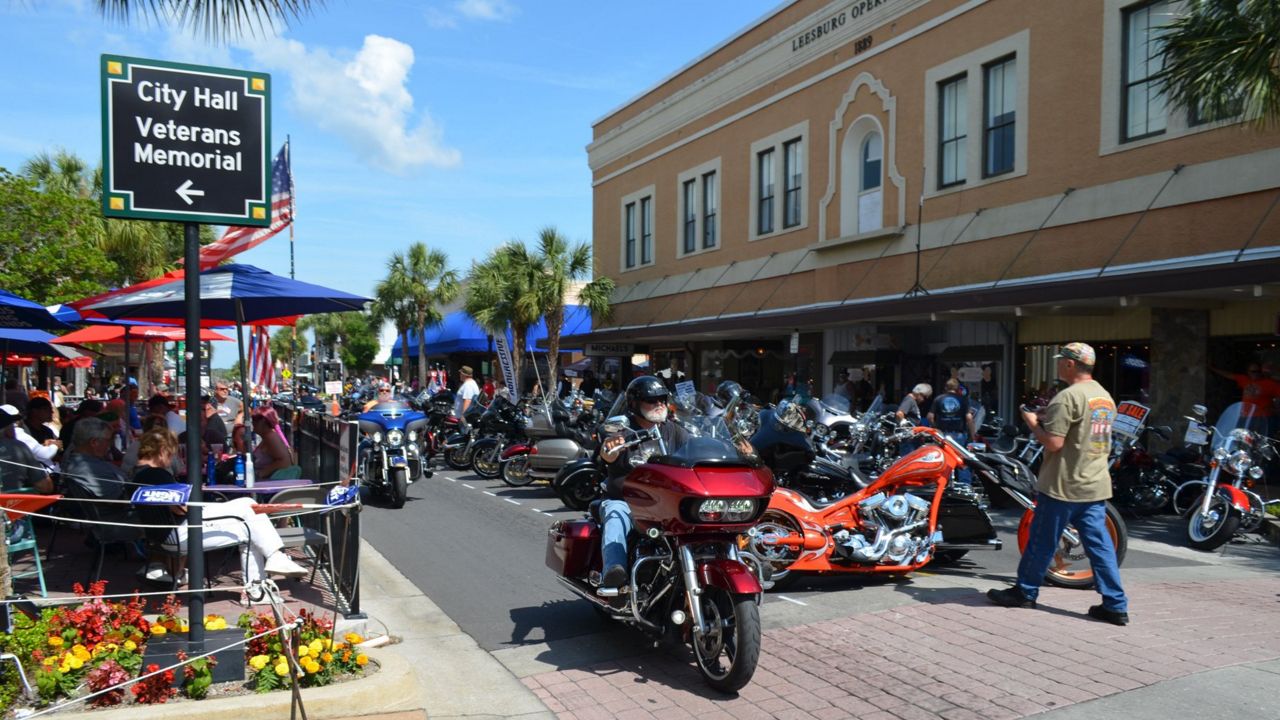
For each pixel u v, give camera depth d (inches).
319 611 263.6
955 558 329.1
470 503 503.2
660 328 975.6
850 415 439.5
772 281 885.2
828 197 802.8
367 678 194.4
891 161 729.6
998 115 638.5
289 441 586.6
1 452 305.3
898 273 719.7
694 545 205.3
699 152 1012.5
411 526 428.1
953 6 667.4
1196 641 223.9
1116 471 442.9
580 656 231.1
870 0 749.9
